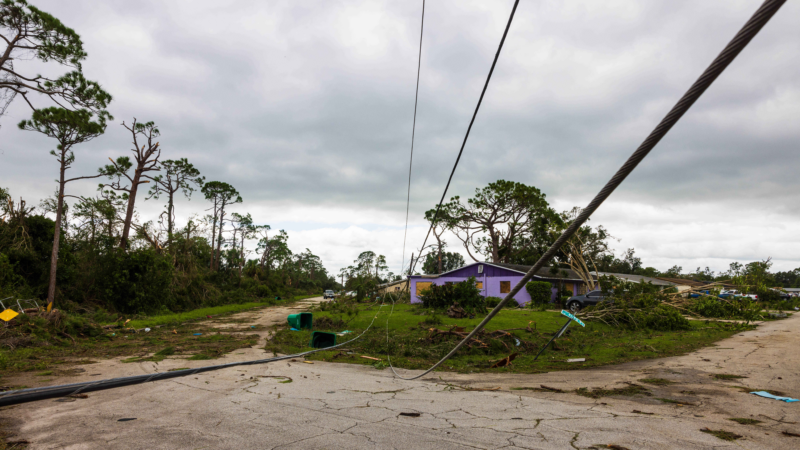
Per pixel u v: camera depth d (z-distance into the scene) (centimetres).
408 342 1300
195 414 530
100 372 873
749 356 1034
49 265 2589
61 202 2398
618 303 1800
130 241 3388
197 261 4044
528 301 2989
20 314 1419
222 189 6412
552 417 523
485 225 4800
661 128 125
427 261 6444
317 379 797
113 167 2962
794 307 3350
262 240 8962
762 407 572
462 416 528
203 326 2120
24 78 2258
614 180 144
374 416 527
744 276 3009
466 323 1811
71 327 1517
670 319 1683
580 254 3028
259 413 538
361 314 2394
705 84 112
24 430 458
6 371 879
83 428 467
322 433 455
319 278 13375
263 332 1825
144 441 425
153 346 1348
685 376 812
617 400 623
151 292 2925
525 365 1004
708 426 478
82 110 2328
